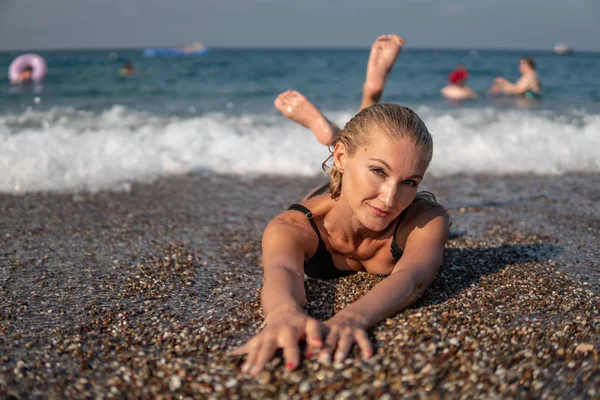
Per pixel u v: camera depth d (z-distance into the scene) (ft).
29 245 10.66
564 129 22.49
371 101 11.68
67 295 8.32
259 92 42.29
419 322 6.64
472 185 16.24
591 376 5.62
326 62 93.45
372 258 8.29
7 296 8.27
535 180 16.89
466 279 8.53
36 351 6.56
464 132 21.75
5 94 36.99
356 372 5.56
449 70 72.33
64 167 16.30
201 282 8.85
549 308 7.47
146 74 59.57
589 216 12.85
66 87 43.32
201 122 22.77
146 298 8.19
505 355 5.99
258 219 12.74
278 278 6.84
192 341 6.67
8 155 16.53
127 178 16.22
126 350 6.53
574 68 80.07
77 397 5.59
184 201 14.19
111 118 25.39
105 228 11.82
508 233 11.44
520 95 39.75
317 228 7.94
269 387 5.44
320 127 10.94
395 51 11.57
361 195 6.77
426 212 7.99
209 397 5.42
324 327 6.07
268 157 18.54
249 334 6.82
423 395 5.28
